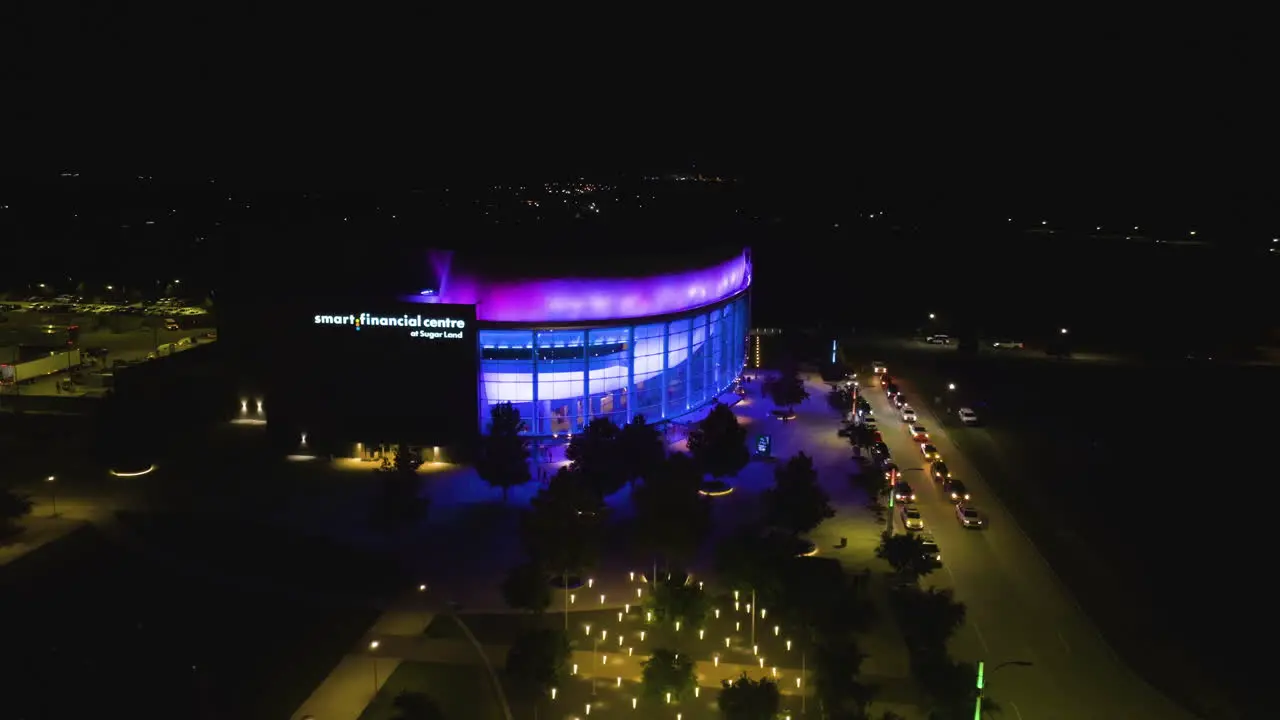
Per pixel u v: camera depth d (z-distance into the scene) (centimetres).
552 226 13362
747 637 6725
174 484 9838
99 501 9306
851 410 12888
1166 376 15425
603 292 10869
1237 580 7656
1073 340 18625
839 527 8775
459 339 10256
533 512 7962
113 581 7494
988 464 10712
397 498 8419
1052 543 8412
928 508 9275
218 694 5869
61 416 12388
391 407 10519
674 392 12175
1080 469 10556
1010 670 6241
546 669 5703
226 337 11500
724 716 5544
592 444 9319
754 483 10094
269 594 7300
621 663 6359
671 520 7494
